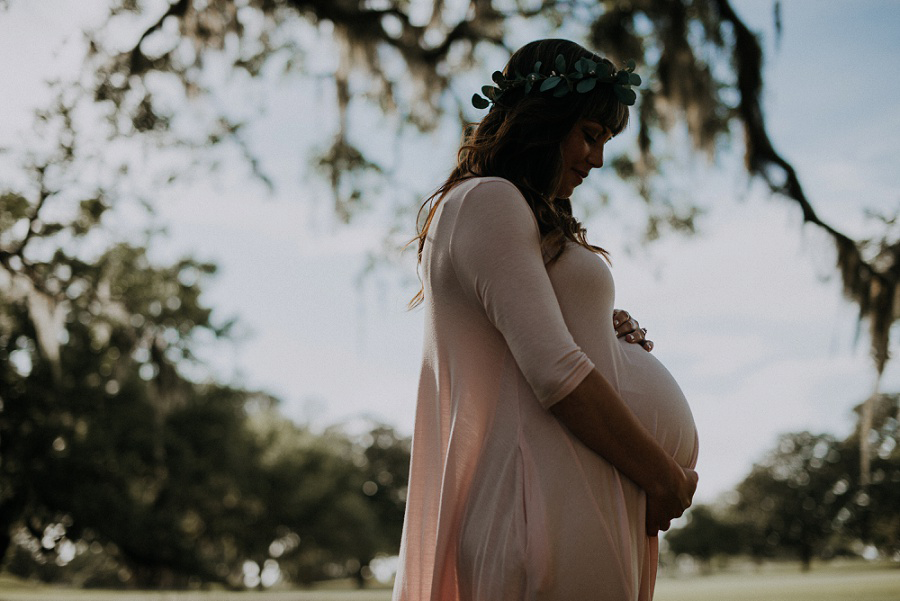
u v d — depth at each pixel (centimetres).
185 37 911
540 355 118
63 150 884
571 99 143
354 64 975
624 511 122
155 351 1448
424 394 142
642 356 151
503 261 124
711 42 822
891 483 6197
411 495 141
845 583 1877
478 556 123
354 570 8081
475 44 980
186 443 3269
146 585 5053
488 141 146
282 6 946
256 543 4566
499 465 126
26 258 995
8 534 3056
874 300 832
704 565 10456
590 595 117
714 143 848
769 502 8238
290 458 4750
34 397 2659
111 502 3028
